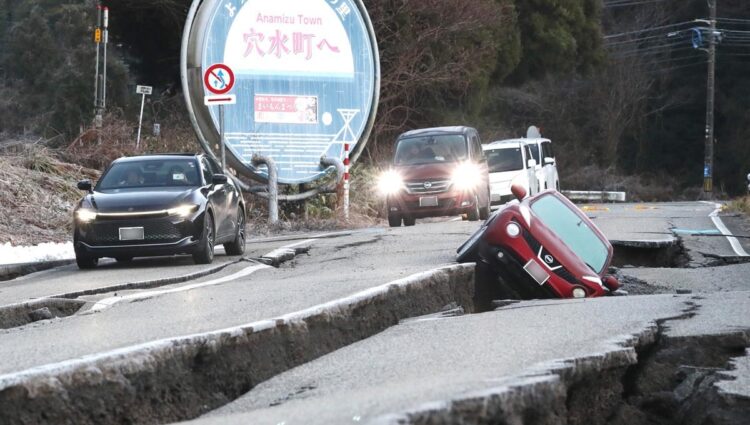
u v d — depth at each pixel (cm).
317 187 4925
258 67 4731
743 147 11575
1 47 9294
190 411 1267
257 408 1153
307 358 1500
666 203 6912
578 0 9231
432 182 4469
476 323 1656
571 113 10894
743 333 1447
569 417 1221
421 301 1983
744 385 1194
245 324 1427
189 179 2942
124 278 2431
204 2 4669
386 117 6406
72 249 3206
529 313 1748
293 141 4794
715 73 11794
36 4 9431
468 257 2300
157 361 1254
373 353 1429
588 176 10569
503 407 1021
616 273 2525
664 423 1256
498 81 8319
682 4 11900
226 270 2642
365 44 4881
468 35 6912
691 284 2342
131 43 6638
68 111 6775
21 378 1118
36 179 4075
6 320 1920
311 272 2503
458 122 7138
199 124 4659
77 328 1620
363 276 2208
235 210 3102
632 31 11675
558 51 9031
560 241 2177
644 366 1410
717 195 10894
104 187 2927
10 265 2791
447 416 967
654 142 11781
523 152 5450
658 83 11850
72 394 1151
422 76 6431
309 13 4800
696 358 1423
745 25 11694
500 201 5344
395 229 3925
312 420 968
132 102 6769
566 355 1279
